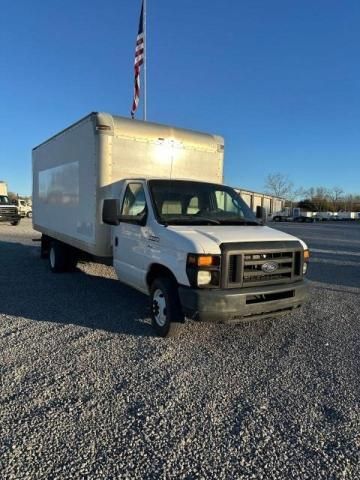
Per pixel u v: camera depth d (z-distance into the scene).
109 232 6.77
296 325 5.94
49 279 8.91
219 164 7.83
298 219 66.12
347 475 2.71
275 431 3.21
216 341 5.17
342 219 78.06
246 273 4.64
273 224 50.00
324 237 24.44
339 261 13.06
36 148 11.02
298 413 3.48
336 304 7.29
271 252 4.79
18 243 16.33
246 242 4.70
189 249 4.54
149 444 3.01
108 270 10.11
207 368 4.35
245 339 5.28
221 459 2.86
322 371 4.34
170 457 2.87
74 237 7.92
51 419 3.31
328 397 3.77
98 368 4.30
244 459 2.86
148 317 6.12
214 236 4.71
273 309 4.77
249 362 4.54
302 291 5.00
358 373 4.30
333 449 2.99
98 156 6.60
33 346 4.91
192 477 2.68
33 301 7.04
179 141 7.27
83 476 2.66
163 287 5.05
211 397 3.73
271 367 4.41
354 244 19.64
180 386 3.93
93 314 6.27
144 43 13.07
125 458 2.85
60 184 8.78
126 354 4.69
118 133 6.67
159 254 5.12
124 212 6.19
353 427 3.28
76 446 2.97
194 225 5.33
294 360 4.62
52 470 2.71
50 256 10.05
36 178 11.16
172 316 4.98
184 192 5.89
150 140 6.96
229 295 4.44
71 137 7.92
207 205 6.04
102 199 6.65
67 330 5.51
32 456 2.85
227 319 4.50
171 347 4.92
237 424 3.30
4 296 7.36
